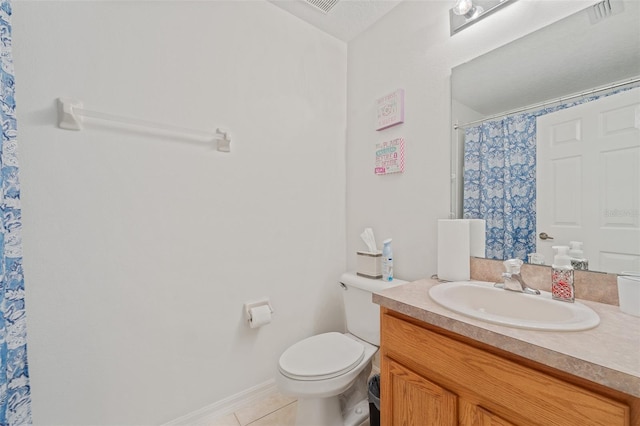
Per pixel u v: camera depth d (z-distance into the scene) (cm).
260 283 150
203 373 131
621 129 82
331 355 122
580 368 52
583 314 73
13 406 82
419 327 83
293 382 107
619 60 83
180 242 125
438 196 132
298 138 165
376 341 136
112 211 110
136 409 115
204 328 132
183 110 125
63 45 100
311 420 115
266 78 152
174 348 124
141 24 115
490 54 113
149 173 118
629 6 82
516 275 96
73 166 102
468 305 104
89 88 104
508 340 62
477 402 69
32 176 95
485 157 115
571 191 92
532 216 101
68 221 101
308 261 170
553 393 57
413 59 144
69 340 102
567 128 93
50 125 98
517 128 105
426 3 138
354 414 131
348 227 187
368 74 172
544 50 98
